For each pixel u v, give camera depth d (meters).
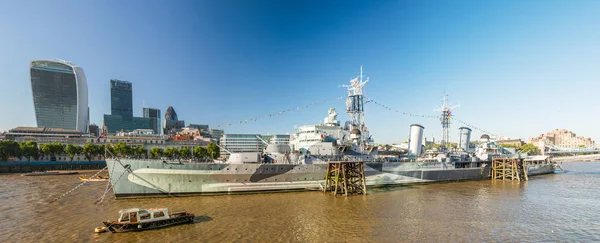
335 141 50.56
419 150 62.62
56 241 22.75
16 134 120.06
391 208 34.78
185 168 37.44
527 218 31.38
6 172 81.50
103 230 24.89
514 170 64.50
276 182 41.72
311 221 28.88
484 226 28.31
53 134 131.25
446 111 76.06
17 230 25.27
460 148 74.75
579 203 39.53
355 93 55.09
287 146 46.97
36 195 41.28
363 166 47.59
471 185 56.16
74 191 44.09
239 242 22.88
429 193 45.41
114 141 128.50
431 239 24.47
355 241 23.73
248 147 145.00
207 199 36.84
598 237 25.59
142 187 36.41
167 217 26.59
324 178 44.84
